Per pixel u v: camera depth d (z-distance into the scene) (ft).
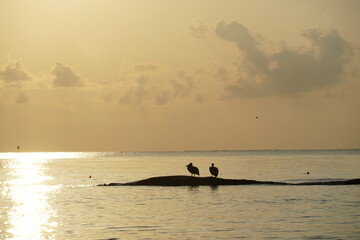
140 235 149.89
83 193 252.21
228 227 159.84
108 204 209.36
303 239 143.64
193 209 193.88
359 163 630.33
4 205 212.64
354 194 234.17
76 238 147.02
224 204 205.67
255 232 152.56
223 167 550.36
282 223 165.17
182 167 587.68
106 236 148.97
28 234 152.76
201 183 282.77
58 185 308.60
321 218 173.06
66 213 188.75
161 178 290.15
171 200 219.20
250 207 197.06
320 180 338.13
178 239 144.87
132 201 217.56
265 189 257.55
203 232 153.07
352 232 151.64
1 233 154.61
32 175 429.79
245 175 400.88
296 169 489.67
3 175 433.48
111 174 437.17
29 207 205.77
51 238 147.43
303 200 214.48
